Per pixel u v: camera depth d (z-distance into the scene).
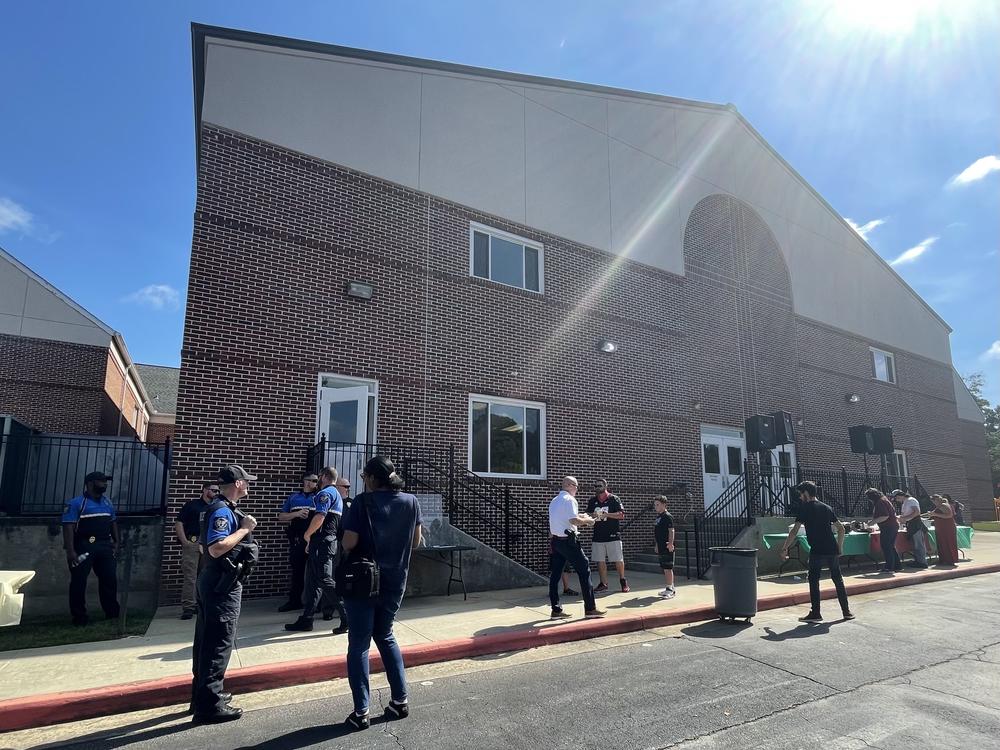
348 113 11.88
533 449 13.24
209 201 10.15
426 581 9.84
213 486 8.27
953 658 6.66
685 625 8.30
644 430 15.09
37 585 8.21
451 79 13.45
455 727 4.66
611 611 8.55
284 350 10.40
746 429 17.23
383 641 4.82
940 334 28.41
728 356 17.67
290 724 4.76
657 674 6.04
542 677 5.96
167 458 9.20
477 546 10.34
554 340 13.91
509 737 4.48
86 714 4.96
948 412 27.47
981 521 30.59
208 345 9.74
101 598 7.93
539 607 8.86
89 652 6.32
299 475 10.19
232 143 10.55
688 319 16.83
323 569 7.25
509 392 12.95
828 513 8.64
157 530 8.89
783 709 5.08
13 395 19.84
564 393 13.84
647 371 15.49
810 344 20.69
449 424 12.00
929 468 25.28
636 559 13.98
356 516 4.80
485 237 13.44
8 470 9.22
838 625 8.27
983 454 32.09
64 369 20.70
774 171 20.92
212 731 4.63
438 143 12.98
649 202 16.59
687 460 15.81
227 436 9.66
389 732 4.57
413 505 5.00
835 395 21.23
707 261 17.81
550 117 15.00
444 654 6.59
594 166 15.61
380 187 12.00
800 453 19.31
